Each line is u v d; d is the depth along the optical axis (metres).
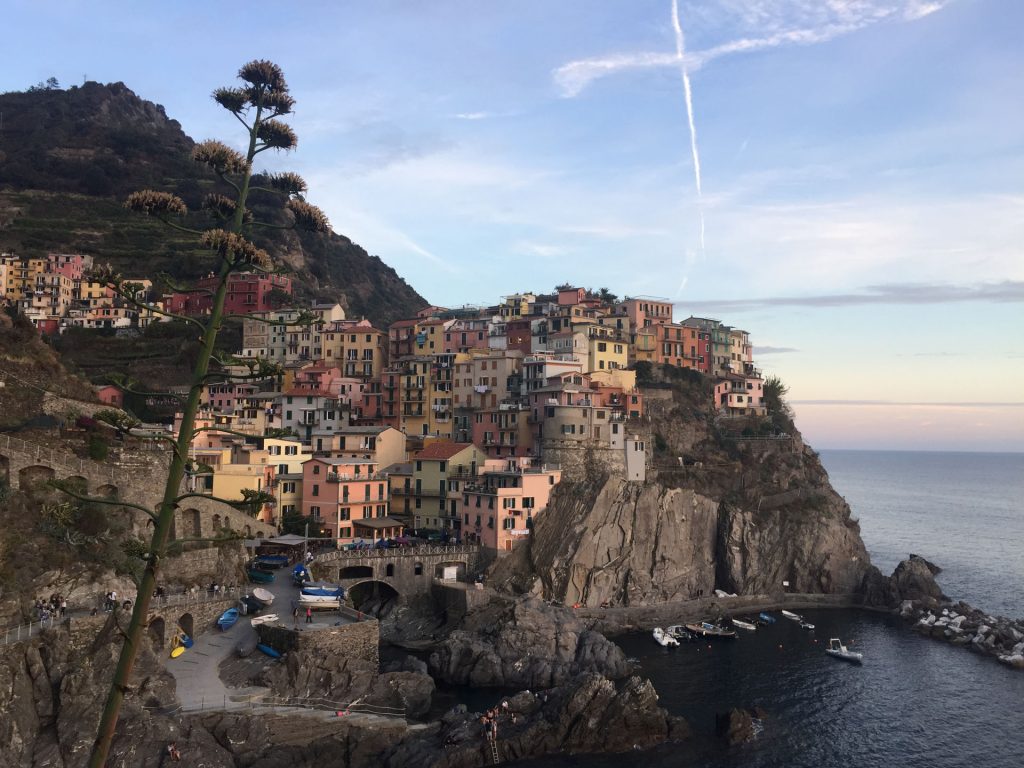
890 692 102.75
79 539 85.31
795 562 152.25
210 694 79.06
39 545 81.81
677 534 144.62
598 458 150.88
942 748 86.38
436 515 145.25
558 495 140.25
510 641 107.25
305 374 181.00
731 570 149.25
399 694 88.44
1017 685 106.06
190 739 69.75
